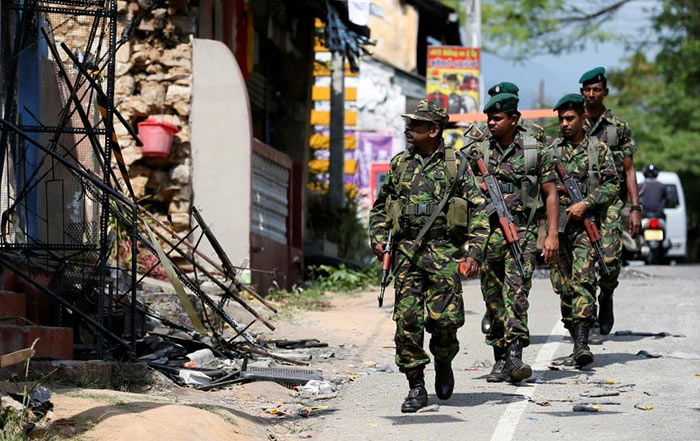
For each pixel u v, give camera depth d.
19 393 10.34
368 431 11.14
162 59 21.48
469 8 36.97
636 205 16.73
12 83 13.87
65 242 14.85
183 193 21.31
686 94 63.12
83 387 11.82
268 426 11.45
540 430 10.93
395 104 39.91
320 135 36.75
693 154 62.38
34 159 15.44
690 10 57.25
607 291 16.41
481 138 13.69
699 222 71.94
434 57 32.72
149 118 21.12
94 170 15.73
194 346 15.13
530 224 13.28
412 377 11.92
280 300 21.58
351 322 18.94
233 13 24.98
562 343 16.45
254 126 28.77
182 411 10.66
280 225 25.16
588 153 15.10
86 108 15.92
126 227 14.30
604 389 13.01
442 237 11.63
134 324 13.40
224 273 15.93
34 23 15.51
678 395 12.60
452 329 11.64
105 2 14.91
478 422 11.34
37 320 13.69
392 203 11.73
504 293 13.15
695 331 17.53
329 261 29.03
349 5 25.55
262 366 14.37
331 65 34.69
